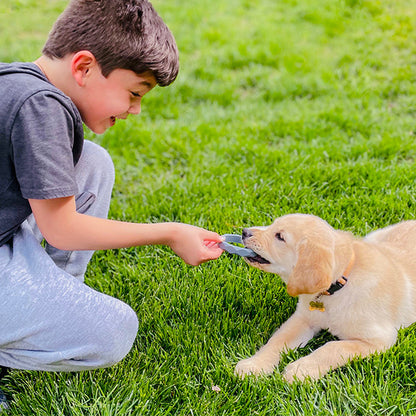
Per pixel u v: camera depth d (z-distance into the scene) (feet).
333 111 16.46
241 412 7.09
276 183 12.78
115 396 7.23
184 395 7.35
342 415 7.02
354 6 25.21
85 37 6.47
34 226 7.99
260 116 16.78
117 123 15.70
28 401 7.28
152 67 6.75
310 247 7.77
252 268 9.93
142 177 13.62
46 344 6.63
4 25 22.99
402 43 21.38
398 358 7.79
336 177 12.66
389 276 8.37
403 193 11.84
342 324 8.27
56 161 6.13
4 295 6.36
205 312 8.98
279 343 8.27
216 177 13.21
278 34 22.81
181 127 15.87
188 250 7.54
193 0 27.02
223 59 20.58
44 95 6.13
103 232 6.84
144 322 8.71
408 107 16.85
